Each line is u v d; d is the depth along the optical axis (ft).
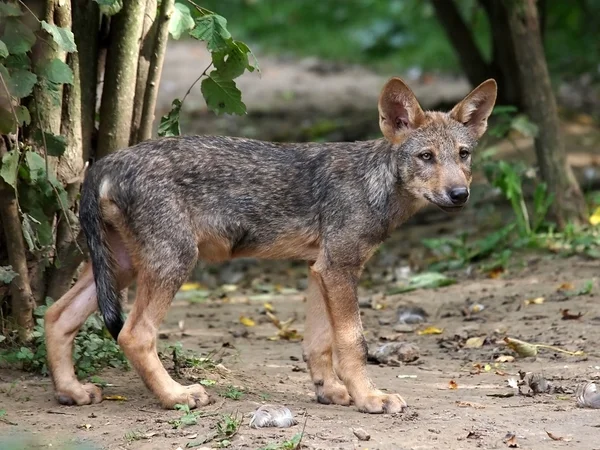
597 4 108.78
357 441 27.43
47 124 35.09
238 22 144.97
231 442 27.32
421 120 33.24
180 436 28.12
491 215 63.31
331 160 32.78
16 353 34.40
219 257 32.86
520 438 27.84
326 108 99.66
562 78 99.55
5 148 34.17
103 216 31.35
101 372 35.32
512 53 73.41
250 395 33.06
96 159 37.50
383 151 32.99
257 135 87.10
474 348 40.60
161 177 31.12
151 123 38.27
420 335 43.19
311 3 145.69
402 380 35.70
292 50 137.39
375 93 108.88
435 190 32.48
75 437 28.14
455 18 77.25
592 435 28.09
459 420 29.66
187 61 127.85
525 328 42.57
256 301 52.37
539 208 56.44
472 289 50.44
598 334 40.78
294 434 27.99
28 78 32.78
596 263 52.37
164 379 31.07
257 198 32.19
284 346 42.11
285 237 32.60
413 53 128.77
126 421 29.71
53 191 34.65
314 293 33.22
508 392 33.45
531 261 53.93
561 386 33.96
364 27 138.62
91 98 37.52
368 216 32.17
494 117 73.87
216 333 44.29
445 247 59.11
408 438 27.84
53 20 34.45
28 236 33.94
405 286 52.65
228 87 36.55
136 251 31.24
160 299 31.01
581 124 83.30
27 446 27.09
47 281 36.50
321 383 32.78
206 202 31.76
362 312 48.06
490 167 57.88
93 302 32.27
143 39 37.52
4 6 32.30
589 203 62.08
